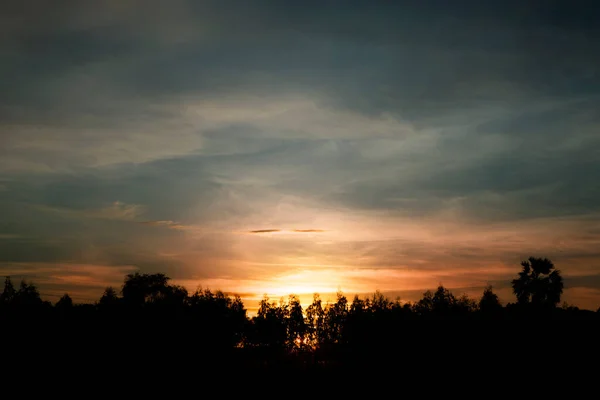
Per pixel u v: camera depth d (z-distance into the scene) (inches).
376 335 2928.2
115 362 2706.7
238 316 3270.2
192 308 3206.2
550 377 2405.3
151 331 2925.7
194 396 2396.7
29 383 2479.1
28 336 2807.6
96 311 3100.4
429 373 2556.6
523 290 3120.1
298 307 3351.4
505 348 2659.9
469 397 2305.6
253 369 2743.6
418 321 2984.7
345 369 2694.4
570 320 2871.6
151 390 2463.1
